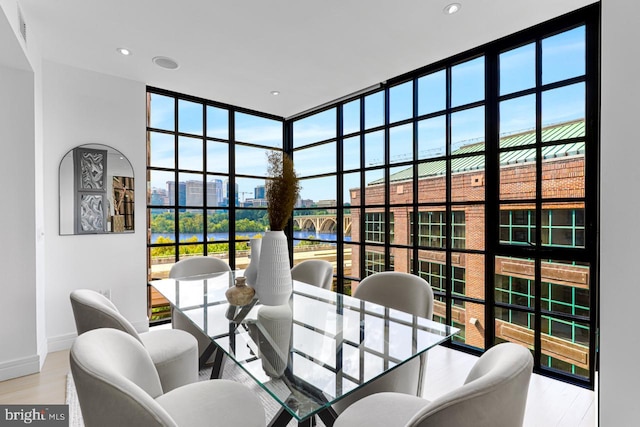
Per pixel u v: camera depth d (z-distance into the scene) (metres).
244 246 4.15
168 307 3.54
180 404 1.27
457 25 2.25
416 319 1.88
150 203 3.44
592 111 2.15
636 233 0.56
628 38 0.58
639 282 0.55
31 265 2.40
